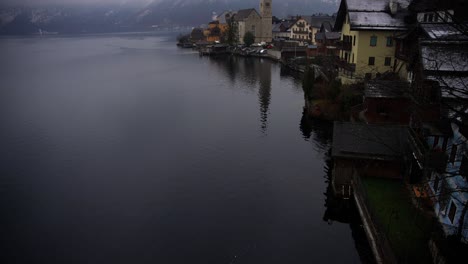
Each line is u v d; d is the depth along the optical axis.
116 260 22.61
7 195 30.95
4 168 36.25
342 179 27.53
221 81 82.06
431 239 19.08
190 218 26.77
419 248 19.45
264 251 23.03
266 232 24.86
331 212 26.89
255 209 27.70
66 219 27.22
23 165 36.97
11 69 104.56
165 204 28.77
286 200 28.86
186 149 40.19
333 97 47.97
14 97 67.38
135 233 25.23
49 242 24.56
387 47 50.19
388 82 36.62
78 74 94.50
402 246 19.67
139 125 49.38
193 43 182.12
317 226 25.39
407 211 22.86
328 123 46.19
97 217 27.34
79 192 31.17
